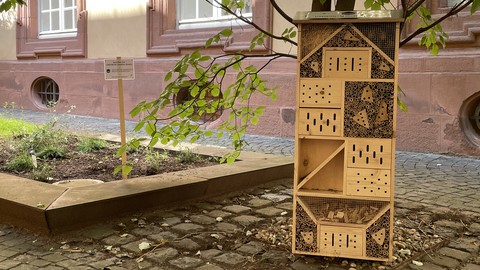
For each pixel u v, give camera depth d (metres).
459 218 5.07
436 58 8.91
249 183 6.02
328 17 3.49
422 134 9.14
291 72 10.59
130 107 13.52
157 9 12.90
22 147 7.10
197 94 4.40
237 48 11.24
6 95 16.91
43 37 16.27
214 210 5.14
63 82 15.16
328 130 3.62
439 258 3.96
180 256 3.91
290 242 4.19
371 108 3.54
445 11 8.84
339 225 3.71
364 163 3.60
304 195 3.74
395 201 5.69
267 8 10.79
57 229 4.21
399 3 8.98
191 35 12.28
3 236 4.23
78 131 9.92
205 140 10.20
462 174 7.36
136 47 13.48
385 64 3.49
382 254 3.66
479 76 8.55
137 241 4.18
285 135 10.77
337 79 3.57
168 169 6.35
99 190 4.83
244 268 3.70
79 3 14.66
